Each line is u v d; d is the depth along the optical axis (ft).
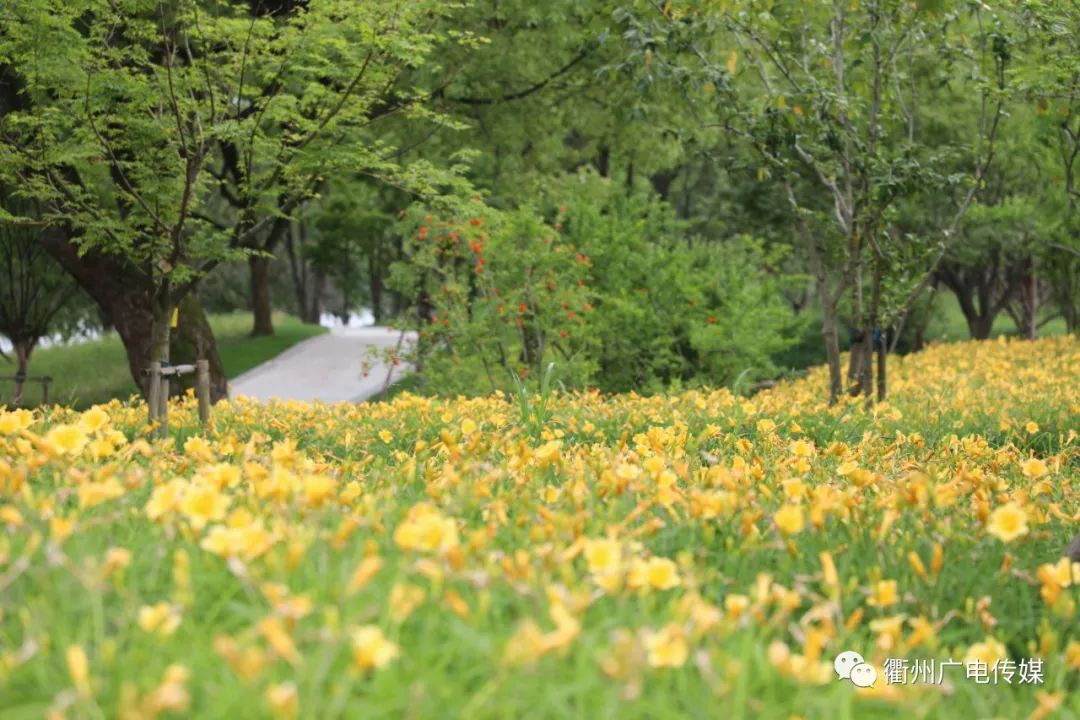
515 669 10.44
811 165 47.60
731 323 68.85
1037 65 42.55
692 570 14.14
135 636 11.07
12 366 106.22
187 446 20.36
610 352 69.05
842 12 45.68
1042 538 18.66
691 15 42.63
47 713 9.40
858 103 45.39
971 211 89.40
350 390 97.35
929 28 45.19
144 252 36.70
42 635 10.64
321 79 49.21
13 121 36.11
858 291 47.39
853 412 38.65
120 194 38.01
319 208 145.38
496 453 24.64
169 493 13.82
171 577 13.08
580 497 17.93
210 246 37.24
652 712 10.46
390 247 146.51
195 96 39.65
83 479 15.40
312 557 13.01
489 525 15.99
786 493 19.63
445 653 11.23
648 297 69.72
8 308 67.97
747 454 26.84
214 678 10.55
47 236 61.11
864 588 13.94
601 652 11.08
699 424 34.53
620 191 74.90
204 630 11.59
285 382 103.35
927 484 19.15
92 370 104.53
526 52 80.28
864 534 17.52
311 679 10.20
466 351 62.90
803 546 17.02
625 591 13.05
